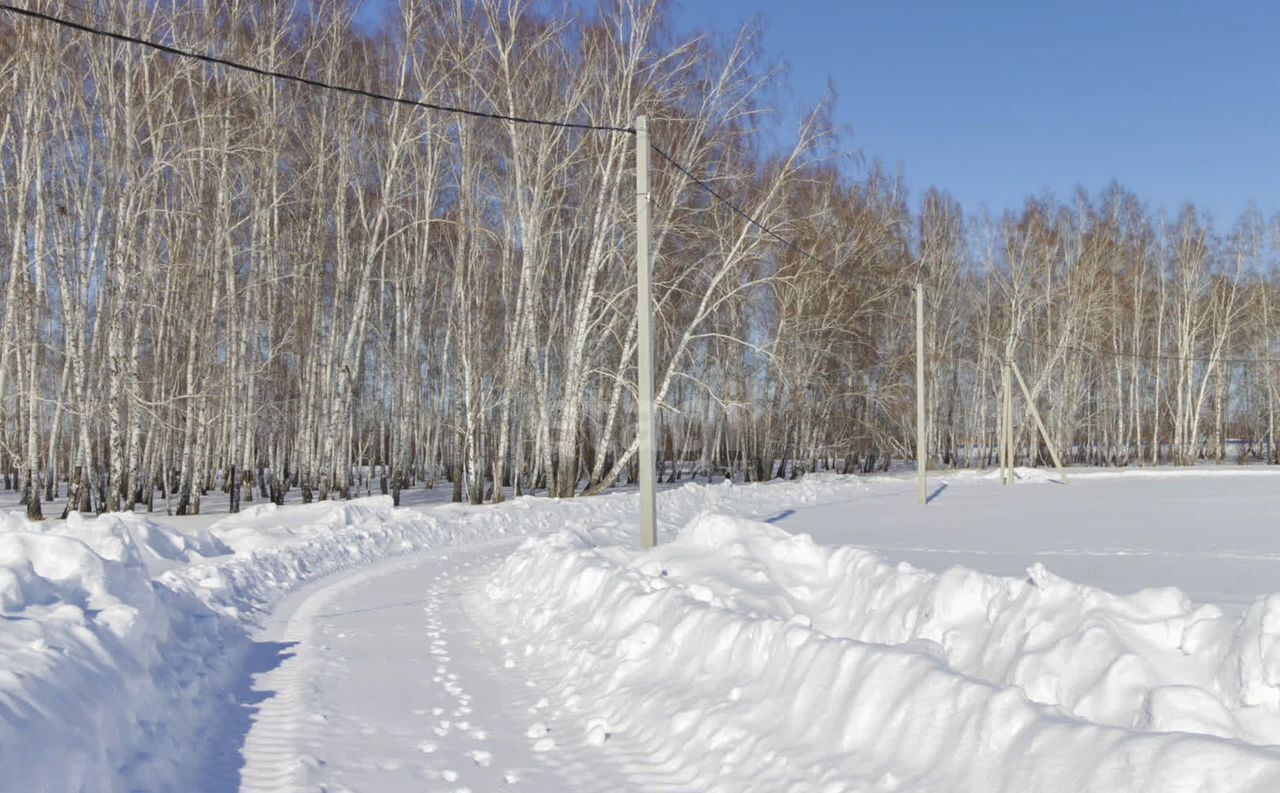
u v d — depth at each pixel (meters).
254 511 21.42
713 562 10.20
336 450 32.25
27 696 4.42
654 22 27.38
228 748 5.68
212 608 9.71
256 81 27.94
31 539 7.71
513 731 6.07
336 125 30.33
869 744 4.69
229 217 28.70
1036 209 55.62
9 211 26.41
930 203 53.75
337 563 15.24
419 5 29.17
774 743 5.11
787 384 38.12
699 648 6.74
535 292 28.84
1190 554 12.66
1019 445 58.69
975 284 56.53
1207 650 4.61
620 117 27.05
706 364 39.72
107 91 25.39
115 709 5.11
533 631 9.30
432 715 6.44
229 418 31.34
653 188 27.52
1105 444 60.50
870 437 46.19
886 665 4.97
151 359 30.30
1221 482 35.66
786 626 6.08
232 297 27.89
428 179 30.11
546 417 29.20
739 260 27.83
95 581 7.30
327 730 6.05
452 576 14.19
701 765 5.22
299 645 8.88
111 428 24.30
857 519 21.06
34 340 24.64
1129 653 4.68
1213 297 57.09
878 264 39.00
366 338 40.66
